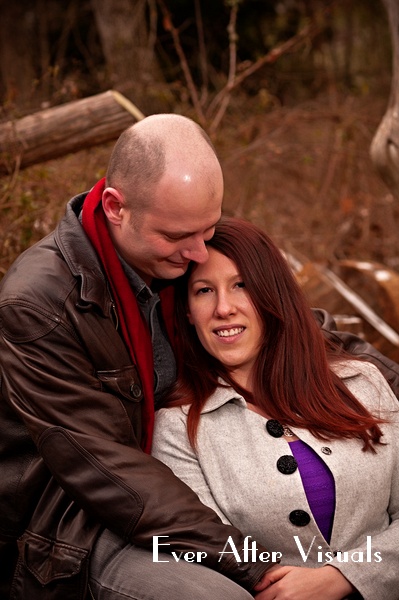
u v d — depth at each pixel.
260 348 3.44
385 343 5.46
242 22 11.12
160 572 2.91
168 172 2.98
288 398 3.39
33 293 3.05
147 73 9.04
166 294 3.46
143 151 3.03
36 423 3.00
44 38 10.60
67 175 5.71
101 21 9.54
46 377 2.99
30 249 3.26
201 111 7.46
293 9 11.28
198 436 3.32
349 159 8.26
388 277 5.63
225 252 3.38
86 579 2.98
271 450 3.28
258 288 3.37
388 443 3.37
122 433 3.09
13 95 5.57
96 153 5.89
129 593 2.90
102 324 3.13
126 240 3.16
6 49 10.66
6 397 3.08
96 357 3.11
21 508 3.21
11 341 3.04
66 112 5.02
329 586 3.05
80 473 2.96
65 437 2.97
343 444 3.31
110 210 3.16
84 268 3.14
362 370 3.56
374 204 8.08
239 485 3.24
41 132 5.01
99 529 3.07
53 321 3.03
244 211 7.64
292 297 3.44
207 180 3.02
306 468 3.26
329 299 5.57
